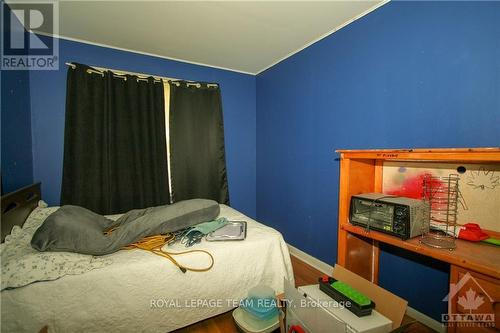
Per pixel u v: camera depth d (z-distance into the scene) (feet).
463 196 4.58
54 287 3.70
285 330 4.45
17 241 4.49
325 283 4.39
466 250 3.77
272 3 5.81
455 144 4.64
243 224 5.99
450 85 4.68
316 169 7.86
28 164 6.93
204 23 6.70
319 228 7.82
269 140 10.17
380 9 5.83
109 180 7.84
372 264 5.95
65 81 7.56
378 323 3.56
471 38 4.39
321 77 7.53
